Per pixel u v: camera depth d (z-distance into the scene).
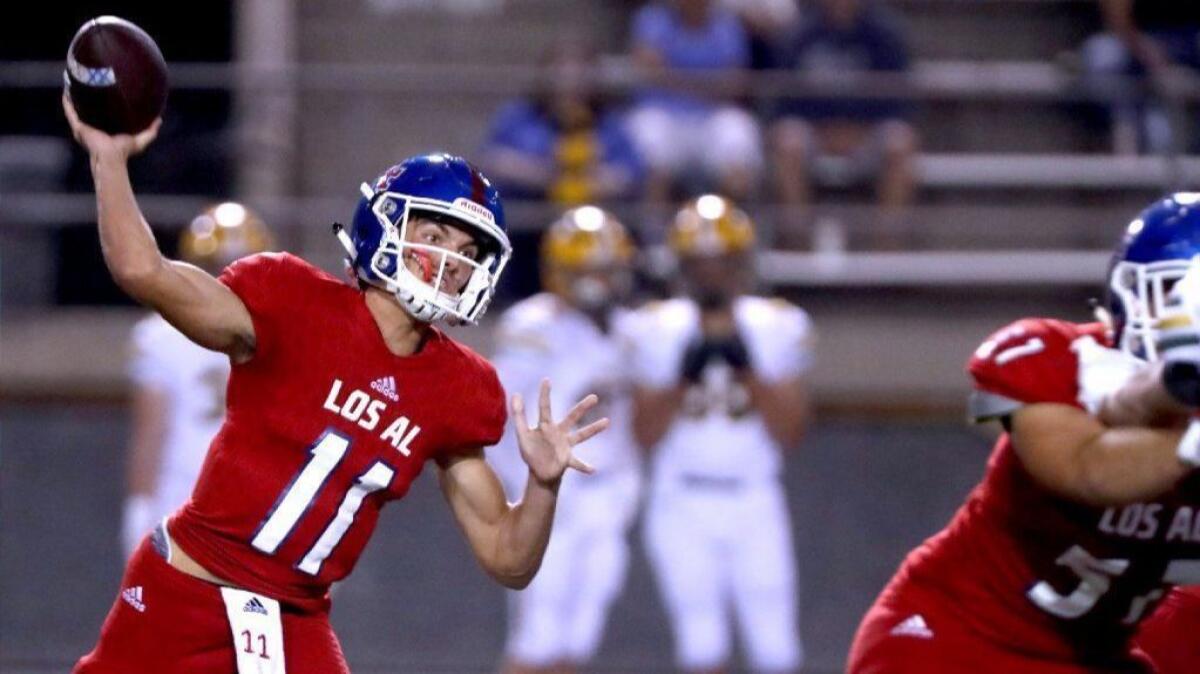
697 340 25.50
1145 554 13.16
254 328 13.14
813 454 29.19
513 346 26.42
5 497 29.14
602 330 26.52
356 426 13.34
